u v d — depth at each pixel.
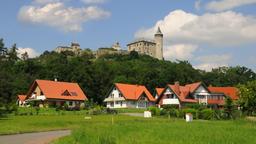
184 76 173.12
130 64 196.00
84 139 34.38
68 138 36.59
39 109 94.44
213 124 54.59
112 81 158.00
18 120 66.69
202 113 85.00
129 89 133.25
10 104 86.25
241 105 85.81
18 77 155.75
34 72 173.75
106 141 32.94
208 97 123.69
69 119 71.25
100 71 162.88
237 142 33.72
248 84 86.56
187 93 120.50
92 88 153.50
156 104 122.31
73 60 184.25
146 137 36.19
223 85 182.12
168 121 64.50
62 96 122.69
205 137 36.31
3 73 97.38
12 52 187.25
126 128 43.97
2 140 39.50
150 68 177.25
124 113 100.06
